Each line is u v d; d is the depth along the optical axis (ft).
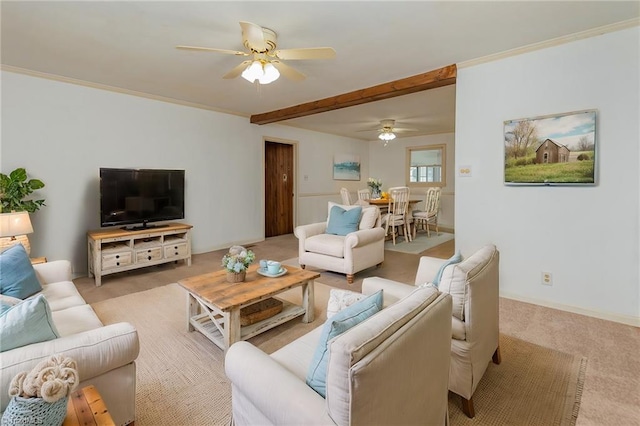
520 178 9.75
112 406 4.55
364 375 2.61
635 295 8.36
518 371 6.39
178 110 15.70
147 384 6.08
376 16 7.73
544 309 9.39
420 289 4.18
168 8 7.43
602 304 8.80
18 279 6.75
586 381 6.06
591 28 8.38
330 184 25.49
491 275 5.82
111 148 13.57
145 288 11.39
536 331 8.06
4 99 11.05
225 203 18.03
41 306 4.24
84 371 4.14
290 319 8.26
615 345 7.35
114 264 12.11
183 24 8.17
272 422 3.46
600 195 8.67
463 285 5.08
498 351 6.61
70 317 6.08
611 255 8.62
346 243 11.85
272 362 3.84
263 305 8.42
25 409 2.93
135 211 13.35
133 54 10.03
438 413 4.01
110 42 9.20
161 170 14.08
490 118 10.25
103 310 9.44
